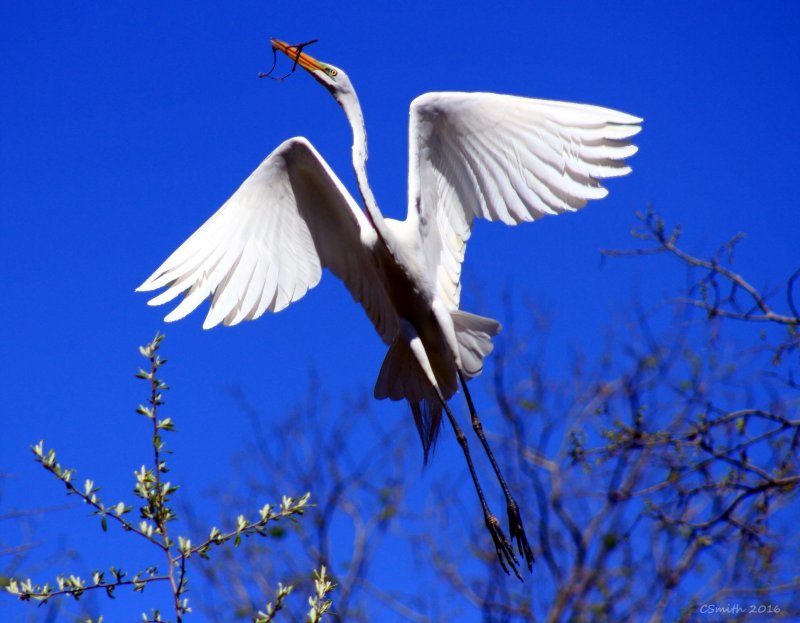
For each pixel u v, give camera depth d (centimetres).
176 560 755
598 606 1647
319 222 1112
